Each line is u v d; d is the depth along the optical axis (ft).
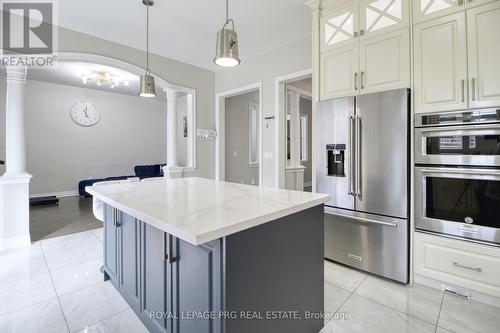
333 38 8.67
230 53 5.86
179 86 15.16
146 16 10.27
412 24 7.09
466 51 6.30
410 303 6.63
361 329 5.74
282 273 4.68
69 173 21.59
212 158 17.10
